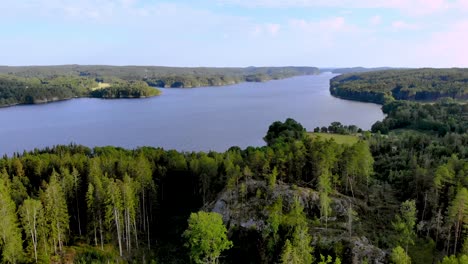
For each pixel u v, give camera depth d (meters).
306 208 71.56
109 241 76.25
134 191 77.88
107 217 71.81
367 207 74.94
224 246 58.47
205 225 56.59
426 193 71.06
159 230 83.44
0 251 61.44
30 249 65.56
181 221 85.19
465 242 52.72
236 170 80.75
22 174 94.38
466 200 56.53
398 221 61.19
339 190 80.00
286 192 74.31
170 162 101.88
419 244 63.06
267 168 81.62
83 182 85.69
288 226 61.91
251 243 67.19
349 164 77.19
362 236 62.69
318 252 59.81
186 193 99.62
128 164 92.50
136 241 75.06
